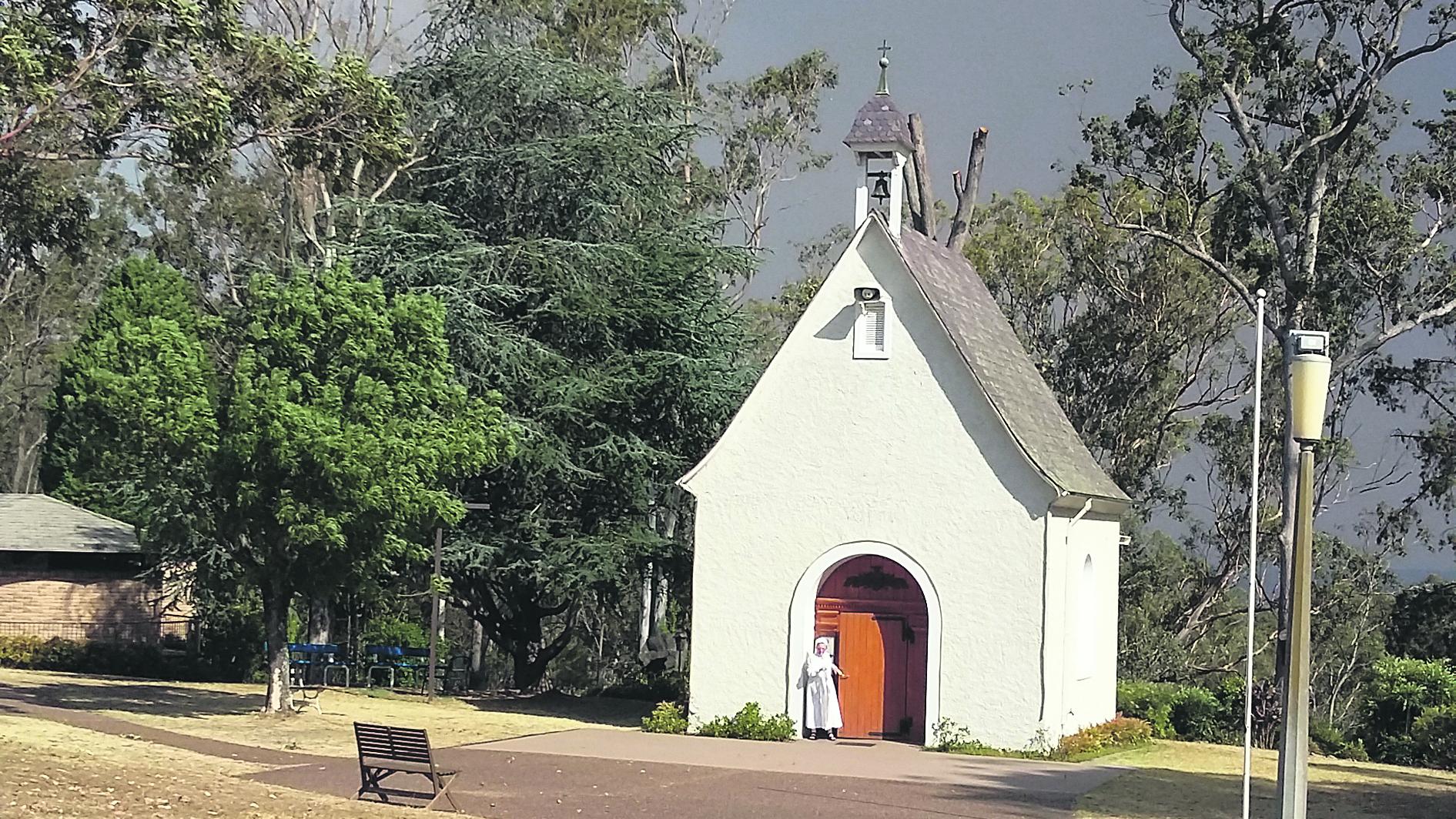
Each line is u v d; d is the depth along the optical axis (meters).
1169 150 42.31
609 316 38.50
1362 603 55.75
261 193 55.59
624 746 26.92
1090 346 55.91
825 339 29.47
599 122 41.56
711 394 38.78
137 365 27.72
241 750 24.20
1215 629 59.56
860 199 30.91
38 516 43.16
